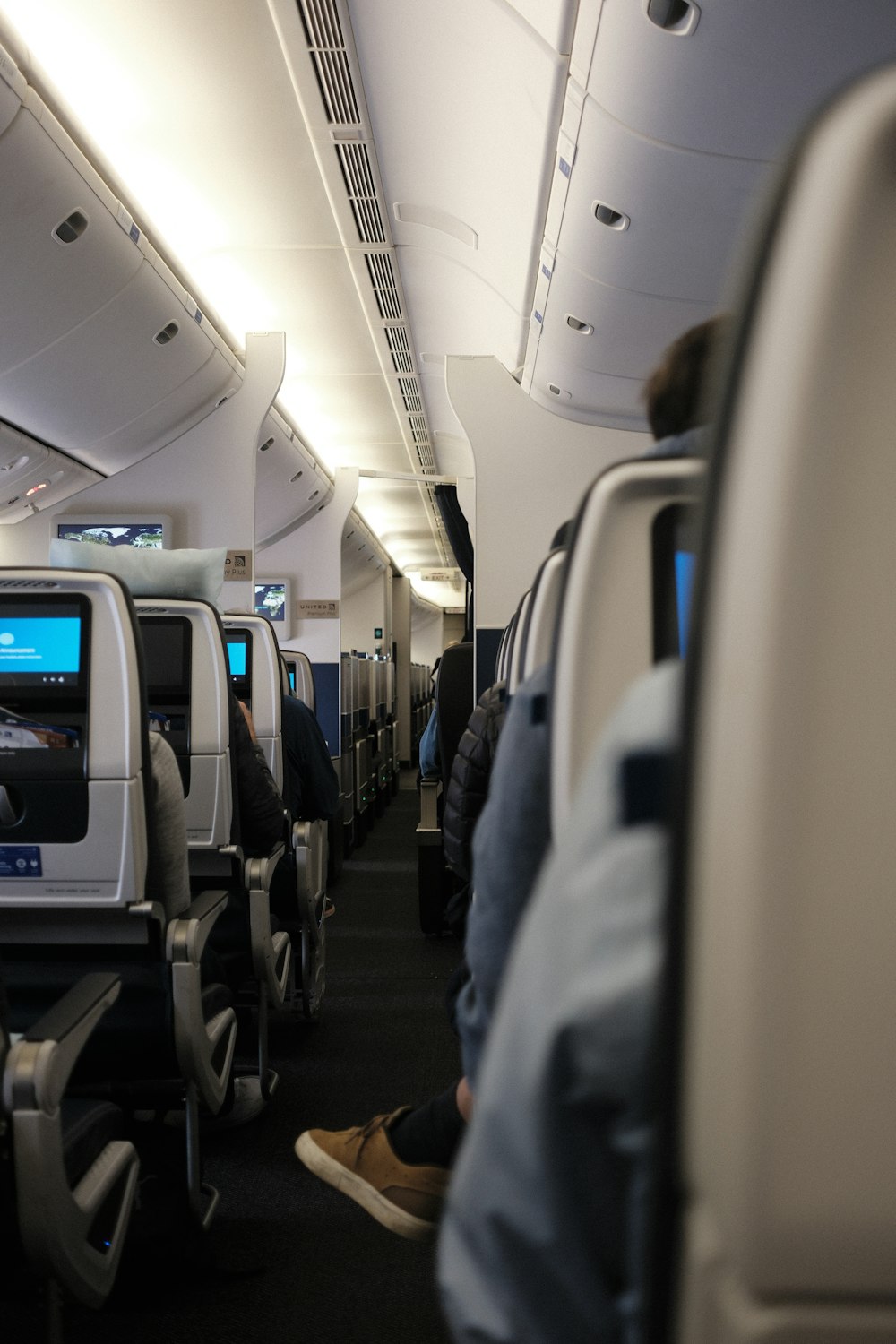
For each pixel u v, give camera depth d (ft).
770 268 1.47
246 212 19.95
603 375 21.08
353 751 31.37
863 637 1.48
